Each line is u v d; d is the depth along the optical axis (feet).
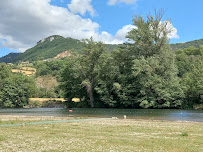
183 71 366.84
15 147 37.32
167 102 178.60
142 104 180.65
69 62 227.81
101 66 215.92
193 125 71.92
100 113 140.56
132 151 35.09
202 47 450.71
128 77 203.41
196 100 185.16
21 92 266.77
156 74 182.60
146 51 197.77
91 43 219.20
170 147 38.34
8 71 304.50
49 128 62.59
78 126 67.97
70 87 240.94
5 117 105.50
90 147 37.83
